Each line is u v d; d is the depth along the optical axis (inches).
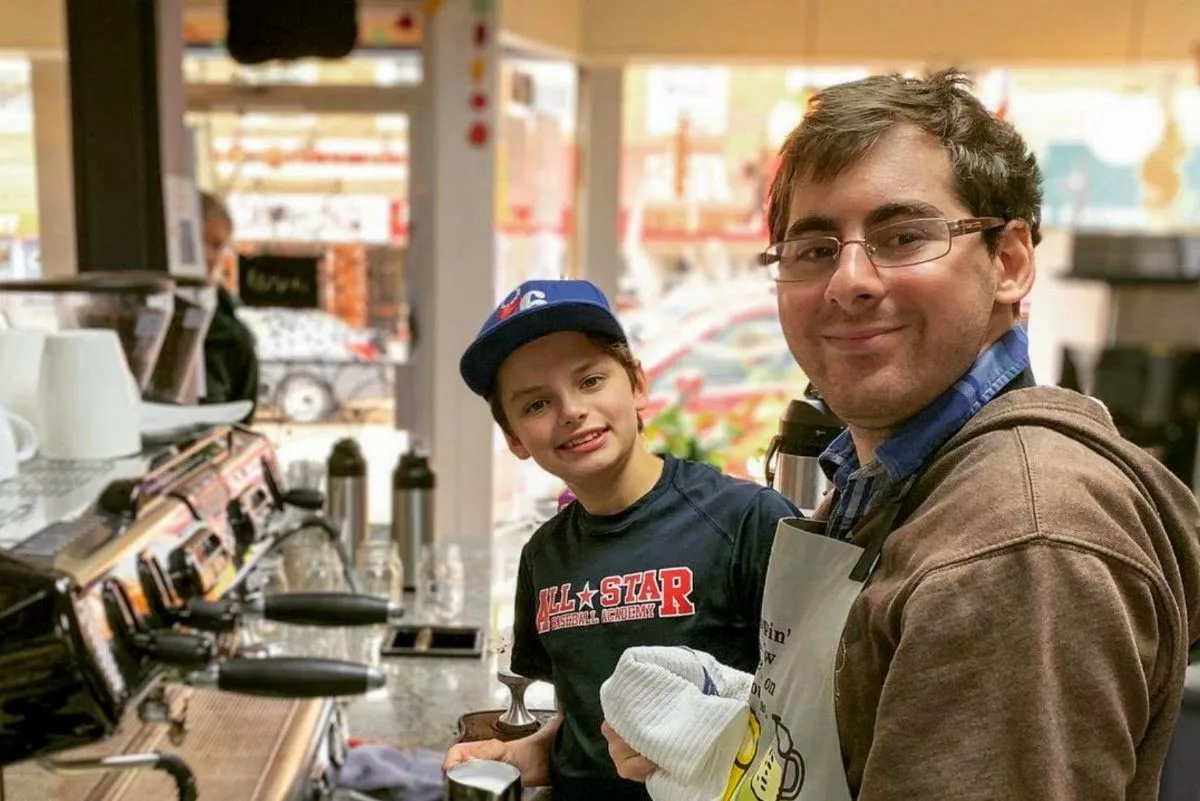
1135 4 151.5
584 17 154.8
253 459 60.3
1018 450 26.3
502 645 51.0
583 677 43.9
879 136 28.7
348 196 147.3
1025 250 30.0
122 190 84.4
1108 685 23.2
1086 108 156.6
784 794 30.1
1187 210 153.3
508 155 150.9
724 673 38.6
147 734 50.9
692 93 161.9
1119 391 107.7
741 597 43.3
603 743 42.6
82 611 34.8
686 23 154.3
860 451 33.4
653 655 38.1
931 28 153.9
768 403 159.8
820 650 29.6
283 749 50.4
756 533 43.5
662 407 147.8
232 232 140.4
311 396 146.6
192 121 146.1
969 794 23.3
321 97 145.7
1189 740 53.4
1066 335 127.2
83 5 82.6
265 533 58.7
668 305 166.2
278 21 100.0
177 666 38.5
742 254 165.0
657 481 46.5
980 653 23.9
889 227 28.5
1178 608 25.4
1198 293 118.3
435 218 144.2
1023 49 153.9
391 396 148.0
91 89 83.4
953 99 29.8
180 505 47.9
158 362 69.5
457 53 140.2
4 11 143.1
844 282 28.3
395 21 144.2
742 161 163.9
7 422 50.4
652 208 164.9
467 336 145.5
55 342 52.2
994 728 23.4
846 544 30.2
